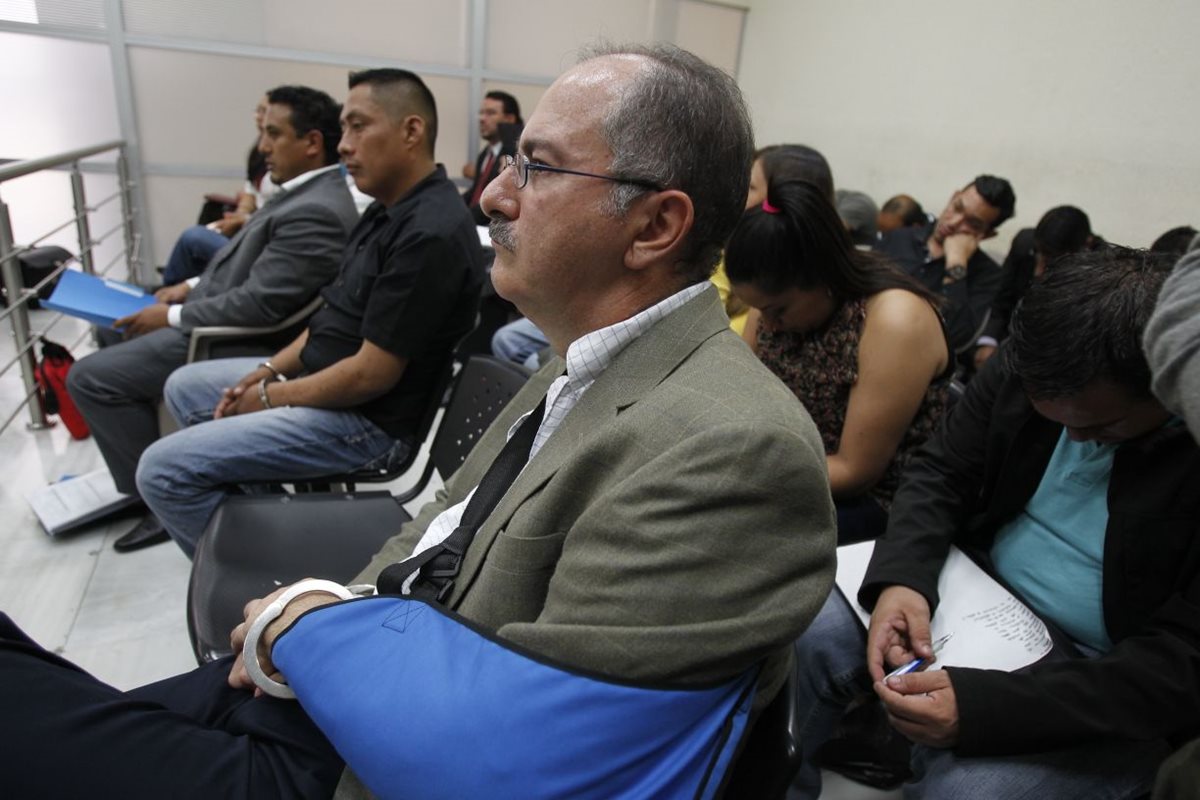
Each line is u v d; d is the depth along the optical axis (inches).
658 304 28.1
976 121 124.3
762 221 47.4
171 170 158.9
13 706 26.1
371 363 59.4
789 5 173.0
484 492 32.4
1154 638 32.6
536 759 22.0
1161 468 33.7
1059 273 33.1
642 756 22.2
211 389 69.8
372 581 38.7
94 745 26.4
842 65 156.7
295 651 27.2
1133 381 30.9
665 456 23.5
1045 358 32.2
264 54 157.0
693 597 22.2
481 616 27.4
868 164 151.6
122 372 73.5
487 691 23.0
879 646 37.8
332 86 165.0
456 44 171.8
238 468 59.1
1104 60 102.2
